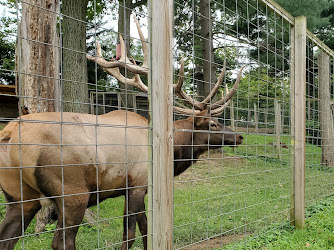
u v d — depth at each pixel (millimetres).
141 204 3375
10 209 2615
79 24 8039
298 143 4227
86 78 8148
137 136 3334
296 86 4305
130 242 3316
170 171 2273
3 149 2533
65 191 2719
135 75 4293
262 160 10102
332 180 6961
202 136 4344
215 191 6656
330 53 5715
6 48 12633
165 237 2227
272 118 14344
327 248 3484
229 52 12656
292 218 4254
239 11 11164
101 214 5023
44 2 3893
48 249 3576
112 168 3090
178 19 12883
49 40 3941
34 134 2562
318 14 11836
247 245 3543
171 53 2285
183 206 5508
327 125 8664
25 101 3820
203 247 3842
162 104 2232
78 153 2762
